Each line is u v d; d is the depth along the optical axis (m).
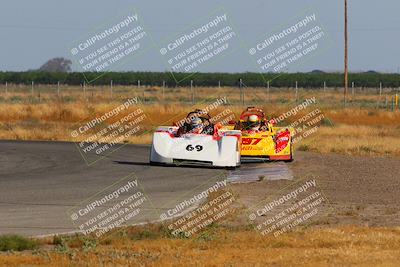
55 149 57.44
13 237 23.86
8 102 121.38
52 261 21.48
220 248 23.77
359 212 30.94
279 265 21.36
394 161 51.41
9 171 43.84
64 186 37.59
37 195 34.62
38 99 137.88
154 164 46.44
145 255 22.39
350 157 54.03
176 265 21.19
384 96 181.00
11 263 21.17
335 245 24.25
